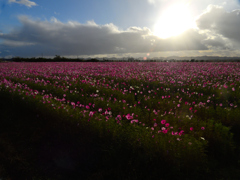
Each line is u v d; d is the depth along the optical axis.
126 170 2.98
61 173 3.07
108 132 3.69
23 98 5.76
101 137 3.67
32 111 5.30
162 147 3.09
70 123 4.36
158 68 17.66
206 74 12.70
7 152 3.57
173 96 7.12
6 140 3.96
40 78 11.58
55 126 4.39
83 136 3.87
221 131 3.80
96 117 4.29
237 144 3.76
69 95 7.04
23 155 3.51
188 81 9.64
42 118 4.92
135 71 14.89
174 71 14.77
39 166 3.23
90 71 15.10
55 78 10.97
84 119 4.27
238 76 11.45
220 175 2.92
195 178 2.82
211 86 8.62
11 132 4.30
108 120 4.19
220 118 4.72
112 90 7.64
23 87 8.11
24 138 4.07
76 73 13.54
